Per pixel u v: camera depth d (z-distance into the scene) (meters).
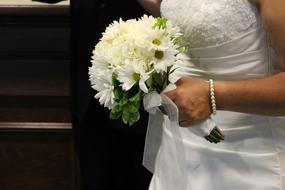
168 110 1.28
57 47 2.29
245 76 1.34
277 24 1.19
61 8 2.19
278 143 1.38
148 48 1.16
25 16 2.20
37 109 2.40
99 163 2.22
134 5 1.94
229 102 1.25
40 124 2.42
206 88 1.26
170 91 1.26
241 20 1.29
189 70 1.42
